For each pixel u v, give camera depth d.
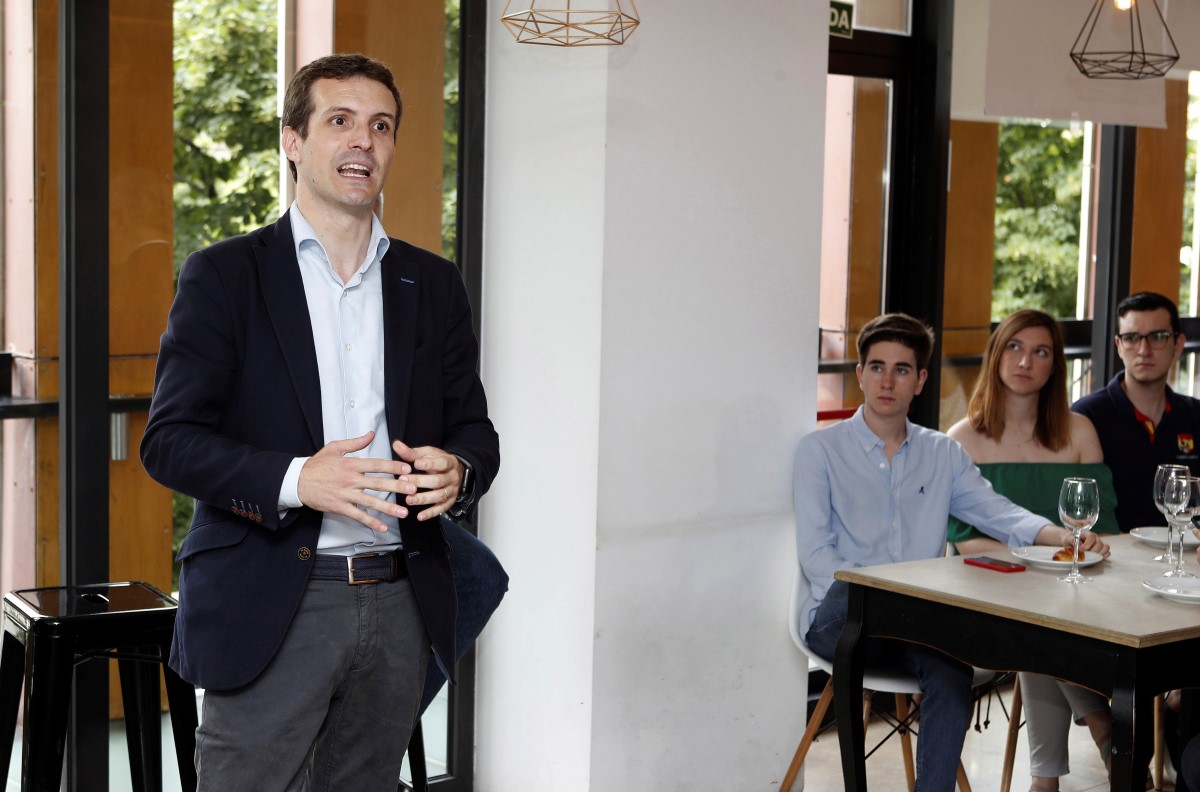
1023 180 4.44
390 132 1.98
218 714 1.90
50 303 2.84
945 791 2.89
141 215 2.91
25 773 2.28
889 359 3.30
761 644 3.43
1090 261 4.72
